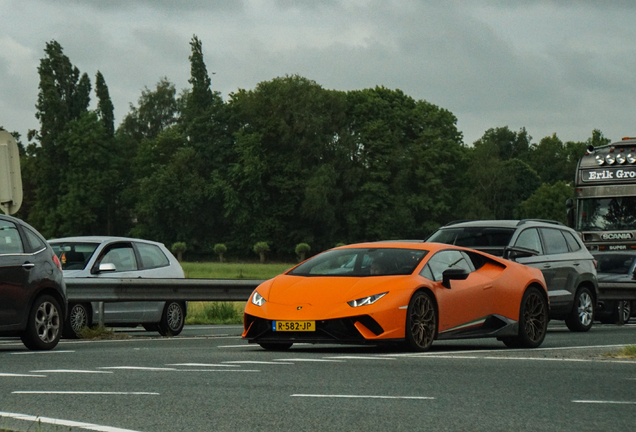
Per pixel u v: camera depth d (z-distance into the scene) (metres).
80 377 11.89
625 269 34.31
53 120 159.00
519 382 11.62
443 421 8.48
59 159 159.75
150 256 25.52
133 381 11.48
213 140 151.88
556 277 25.42
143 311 24.64
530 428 8.13
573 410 9.23
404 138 148.38
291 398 9.97
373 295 15.84
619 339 21.92
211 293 25.80
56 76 166.12
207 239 152.12
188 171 149.38
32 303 17.28
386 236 141.12
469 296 17.44
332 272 17.08
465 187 151.00
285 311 15.93
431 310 16.58
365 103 145.62
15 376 11.98
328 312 15.66
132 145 179.00
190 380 11.60
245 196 144.62
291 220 147.62
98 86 187.12
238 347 17.66
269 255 151.00
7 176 20.36
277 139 144.12
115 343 19.38
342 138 139.75
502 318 18.08
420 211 145.12
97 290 22.64
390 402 9.71
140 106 187.62
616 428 8.16
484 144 172.12
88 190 155.62
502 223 25.44
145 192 149.12
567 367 13.56
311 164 144.12
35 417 8.51
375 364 13.84
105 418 8.59
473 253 18.41
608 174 40.69
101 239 24.61
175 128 160.62
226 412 8.96
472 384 11.38
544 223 26.28
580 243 27.11
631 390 10.88
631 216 40.06
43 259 17.77
